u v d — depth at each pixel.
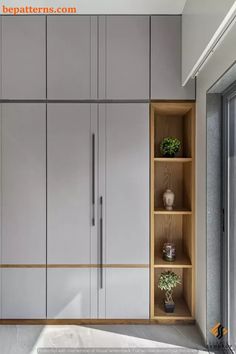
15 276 2.49
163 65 2.48
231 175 2.10
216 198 2.21
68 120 2.48
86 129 2.48
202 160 2.32
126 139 2.48
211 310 2.20
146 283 2.50
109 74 2.48
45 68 2.47
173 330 2.42
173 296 2.89
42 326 2.48
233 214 2.07
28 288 2.50
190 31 2.13
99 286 2.49
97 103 2.48
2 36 2.46
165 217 2.88
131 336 2.33
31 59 2.47
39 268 2.49
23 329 2.44
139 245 2.49
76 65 2.47
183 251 2.86
